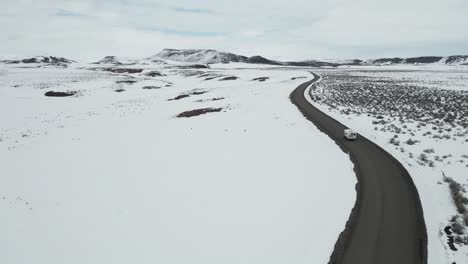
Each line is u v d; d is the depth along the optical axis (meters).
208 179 20.91
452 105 44.56
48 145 30.78
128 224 15.89
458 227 14.59
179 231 15.11
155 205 17.67
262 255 13.33
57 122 42.97
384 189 18.95
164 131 34.62
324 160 23.80
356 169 22.14
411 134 29.77
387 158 24.02
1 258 13.66
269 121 36.34
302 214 16.33
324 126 34.44
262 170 22.03
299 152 25.55
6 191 20.14
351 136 29.03
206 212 16.73
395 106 45.22
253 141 28.86
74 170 23.50
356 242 14.24
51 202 18.50
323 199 17.84
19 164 25.16
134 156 26.30
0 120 43.72
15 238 15.05
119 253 13.69
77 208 17.69
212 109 45.19
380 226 15.29
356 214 16.38
